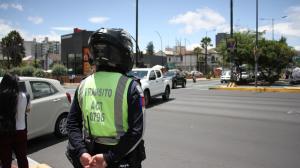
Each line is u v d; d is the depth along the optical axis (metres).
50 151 7.16
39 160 6.53
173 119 11.38
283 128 9.50
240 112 13.02
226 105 15.45
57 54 101.88
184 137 8.43
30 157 6.73
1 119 4.57
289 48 38.59
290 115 12.09
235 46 28.92
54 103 7.95
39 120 7.48
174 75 29.89
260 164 6.07
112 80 2.31
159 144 7.70
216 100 17.91
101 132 2.25
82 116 2.42
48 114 7.76
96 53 2.41
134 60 2.63
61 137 8.22
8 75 4.65
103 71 2.41
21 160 4.82
